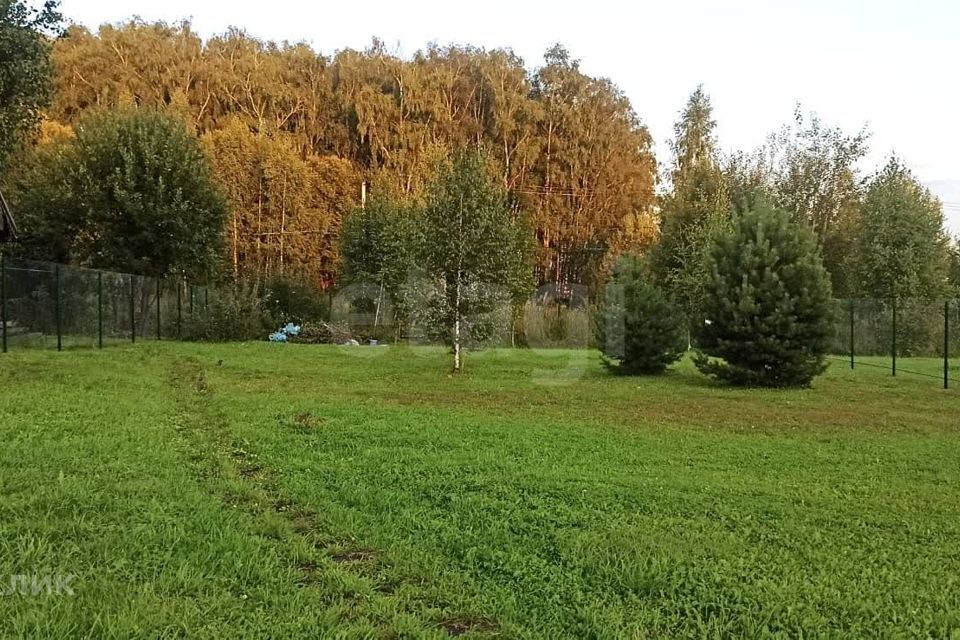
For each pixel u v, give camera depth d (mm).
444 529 4770
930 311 22547
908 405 12102
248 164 36531
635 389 13922
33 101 18250
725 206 32531
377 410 9859
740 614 3609
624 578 3996
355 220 31234
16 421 7453
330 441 7566
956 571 4254
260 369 15242
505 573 4074
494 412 10281
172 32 42469
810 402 12359
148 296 23828
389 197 31922
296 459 6652
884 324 23312
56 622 3033
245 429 7980
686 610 3652
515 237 18031
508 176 42500
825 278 14805
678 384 15180
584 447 7762
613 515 5195
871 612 3654
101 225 24266
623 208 43219
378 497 5438
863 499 5820
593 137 43281
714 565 4238
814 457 7531
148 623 3092
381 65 44031
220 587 3611
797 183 37375
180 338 25219
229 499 5293
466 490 5820
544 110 43469
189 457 6535
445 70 44531
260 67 42312
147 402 9430
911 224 29281
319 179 39031
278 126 42000
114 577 3584
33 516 4395
